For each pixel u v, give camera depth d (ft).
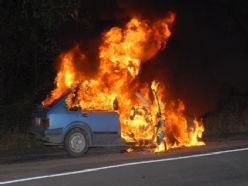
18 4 59.21
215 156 44.57
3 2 59.41
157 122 50.75
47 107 48.52
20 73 63.62
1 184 33.73
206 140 59.36
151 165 40.40
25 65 63.57
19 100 62.80
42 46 61.98
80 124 47.75
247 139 60.44
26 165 42.24
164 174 36.60
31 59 63.62
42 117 47.70
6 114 59.36
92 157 46.47
